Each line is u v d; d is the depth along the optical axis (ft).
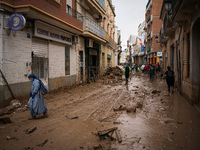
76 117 19.07
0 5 22.21
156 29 113.91
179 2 22.70
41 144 12.63
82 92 37.27
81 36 51.31
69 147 12.32
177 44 39.17
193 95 24.06
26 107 23.16
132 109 21.26
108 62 99.96
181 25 32.78
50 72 34.99
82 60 53.36
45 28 32.04
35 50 30.50
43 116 19.56
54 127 16.26
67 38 41.65
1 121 17.47
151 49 123.24
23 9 24.14
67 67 43.50
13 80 24.70
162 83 53.26
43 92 19.24
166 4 31.14
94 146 11.96
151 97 30.86
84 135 14.37
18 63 25.67
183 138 13.52
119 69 96.58
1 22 22.71
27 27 27.30
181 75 32.86
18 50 25.66
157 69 86.17
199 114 19.60
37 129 15.79
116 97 31.24
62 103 26.48
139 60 209.67
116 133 14.32
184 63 29.91
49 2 30.04
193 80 24.06
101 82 57.36
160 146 12.25
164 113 20.49
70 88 42.47
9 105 23.75
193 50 24.03
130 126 16.29
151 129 15.49
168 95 32.14
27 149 12.05
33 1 25.55
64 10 36.06
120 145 12.44
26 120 18.44
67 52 43.42
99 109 22.93
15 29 22.52
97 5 58.85
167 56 68.08
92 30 53.67
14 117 19.54
